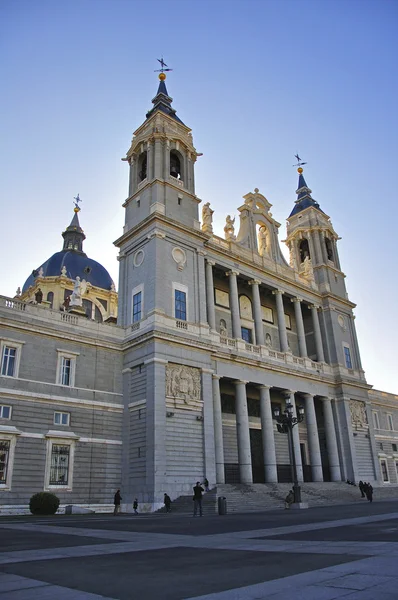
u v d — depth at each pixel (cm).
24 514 3234
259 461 5159
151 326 4050
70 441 3678
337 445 5744
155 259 4303
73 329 3978
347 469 5622
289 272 6009
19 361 3594
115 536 1697
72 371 3875
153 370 3891
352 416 5928
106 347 4138
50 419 3634
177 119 5284
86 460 3734
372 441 6047
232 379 4719
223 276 5356
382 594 721
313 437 5375
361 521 2080
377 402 7169
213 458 4053
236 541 1478
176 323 4228
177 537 1638
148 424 3788
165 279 4306
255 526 1991
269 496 3969
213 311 4806
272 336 5884
